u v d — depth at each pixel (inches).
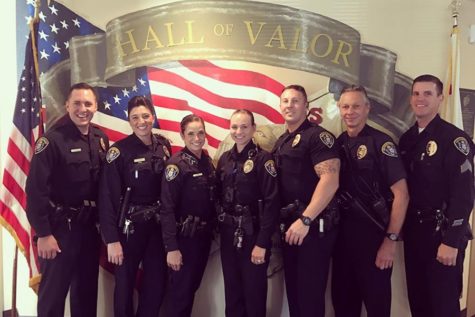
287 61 103.3
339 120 103.0
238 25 103.2
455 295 86.3
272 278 104.2
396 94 103.1
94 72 104.4
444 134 86.7
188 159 90.2
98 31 104.0
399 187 87.0
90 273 93.9
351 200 89.8
